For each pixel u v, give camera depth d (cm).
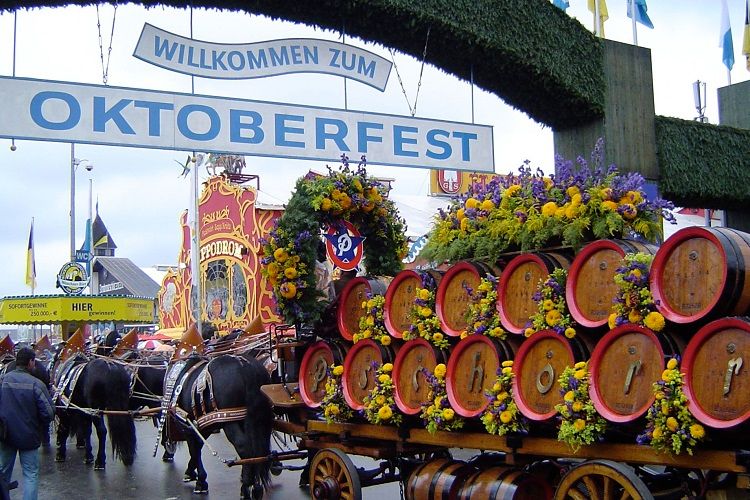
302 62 871
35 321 2305
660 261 512
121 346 1341
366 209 852
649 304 516
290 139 857
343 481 746
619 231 595
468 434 636
